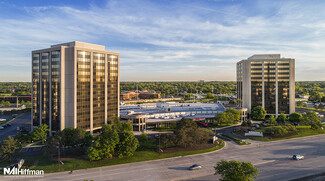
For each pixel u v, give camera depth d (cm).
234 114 12900
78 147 8188
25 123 13412
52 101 10056
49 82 10144
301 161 6850
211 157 7212
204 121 13175
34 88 10731
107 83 11344
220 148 8188
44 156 7306
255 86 15412
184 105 15762
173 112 13488
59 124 9925
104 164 6475
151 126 11925
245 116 14225
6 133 10925
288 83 15012
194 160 6912
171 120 12206
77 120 9956
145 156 7181
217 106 15562
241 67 16588
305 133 10425
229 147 8375
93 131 10769
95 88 10700
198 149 7950
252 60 15388
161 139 8131
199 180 5475
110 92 11525
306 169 6206
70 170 6047
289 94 15025
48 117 10250
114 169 6166
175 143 8175
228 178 4553
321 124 11088
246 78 15900
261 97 15325
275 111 15188
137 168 6241
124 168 6241
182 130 8325
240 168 4628
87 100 10350
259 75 15350
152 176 5706
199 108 14875
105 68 11206
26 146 8675
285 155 7438
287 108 15062
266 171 6056
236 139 9388
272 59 15175
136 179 5519
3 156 6494
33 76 10731
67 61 9875
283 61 15038
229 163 4772
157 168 6253
